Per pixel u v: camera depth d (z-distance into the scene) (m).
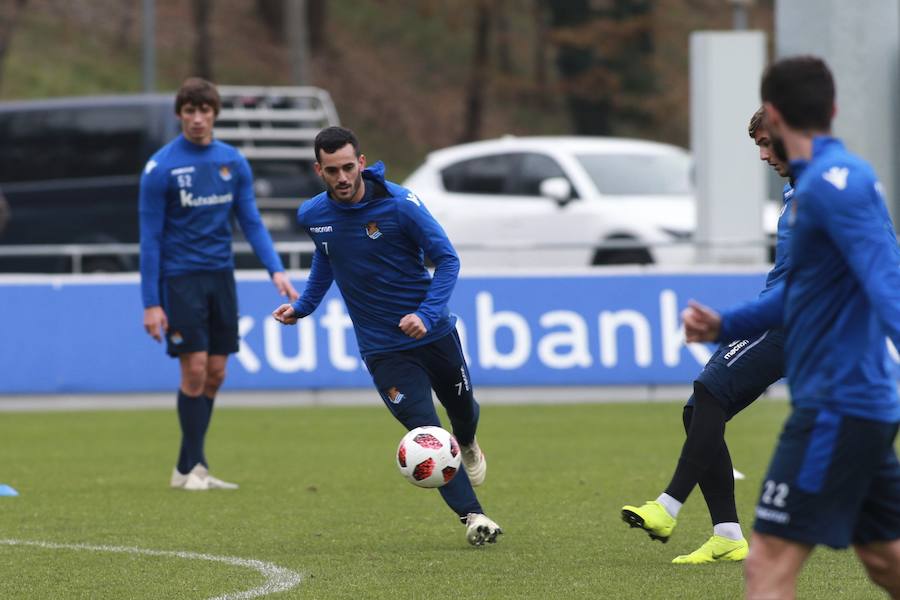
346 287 26.27
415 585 22.95
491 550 26.36
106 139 73.75
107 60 149.38
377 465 40.25
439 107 164.88
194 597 22.19
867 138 60.31
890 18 60.34
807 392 15.80
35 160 74.25
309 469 39.47
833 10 60.00
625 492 34.12
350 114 157.50
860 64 60.12
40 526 29.70
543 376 56.62
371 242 25.75
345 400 57.09
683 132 174.12
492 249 58.84
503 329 56.75
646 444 44.12
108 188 73.38
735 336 16.81
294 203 74.50
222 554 26.12
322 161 25.16
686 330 16.83
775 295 16.64
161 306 34.88
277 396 56.91
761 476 36.84
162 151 34.50
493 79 156.75
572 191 70.50
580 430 48.00
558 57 158.38
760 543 15.98
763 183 60.97
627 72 154.88
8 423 52.12
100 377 56.59
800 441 15.73
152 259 34.31
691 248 60.91
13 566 25.02
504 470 38.44
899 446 41.88
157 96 73.88
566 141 73.69
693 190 67.75
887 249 15.20
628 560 25.23
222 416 53.66
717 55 61.03
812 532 15.66
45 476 38.34
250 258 69.38
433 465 25.39
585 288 56.97
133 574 24.17
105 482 37.06
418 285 26.08
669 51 170.38
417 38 173.88
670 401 56.84
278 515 31.09
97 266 70.81
